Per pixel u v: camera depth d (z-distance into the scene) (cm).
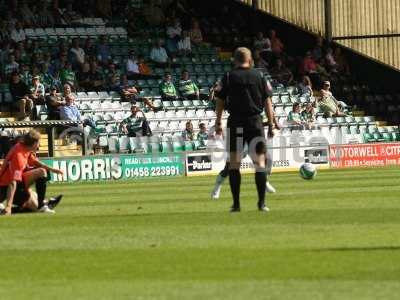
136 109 6619
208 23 8225
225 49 8081
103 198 4112
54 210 3425
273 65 7931
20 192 3297
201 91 7544
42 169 3303
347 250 2153
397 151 7050
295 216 2941
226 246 2266
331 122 7412
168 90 7225
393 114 8075
